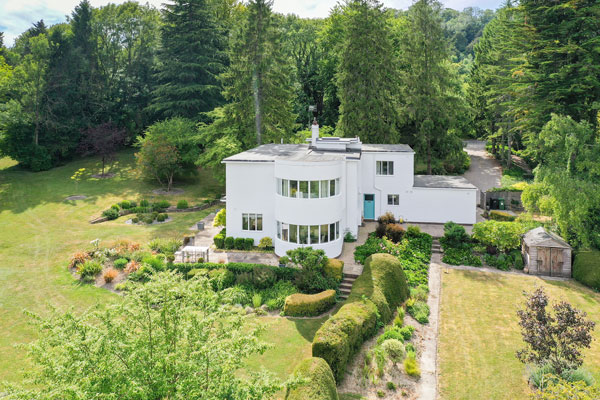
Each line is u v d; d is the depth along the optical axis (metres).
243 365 10.88
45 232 35.94
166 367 9.84
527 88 39.78
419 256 29.00
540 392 13.98
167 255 28.16
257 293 24.09
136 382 9.05
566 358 15.65
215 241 31.02
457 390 16.09
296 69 71.19
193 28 59.69
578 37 36.69
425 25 46.06
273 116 47.91
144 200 44.75
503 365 17.52
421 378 16.89
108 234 34.81
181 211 42.88
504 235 28.77
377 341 19.05
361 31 45.34
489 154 65.88
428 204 37.16
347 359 17.09
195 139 49.72
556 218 27.83
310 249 25.23
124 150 65.06
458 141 48.06
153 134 50.53
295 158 28.45
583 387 13.02
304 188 27.16
